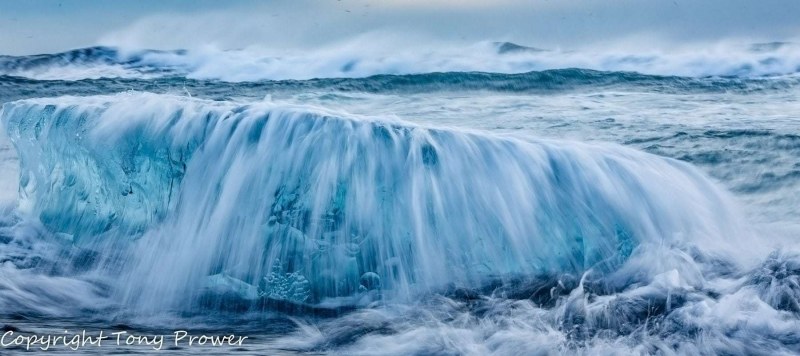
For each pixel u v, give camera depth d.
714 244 8.55
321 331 7.17
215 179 8.41
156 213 8.57
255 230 8.14
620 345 6.32
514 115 14.70
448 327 6.91
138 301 7.99
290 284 7.93
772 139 13.04
